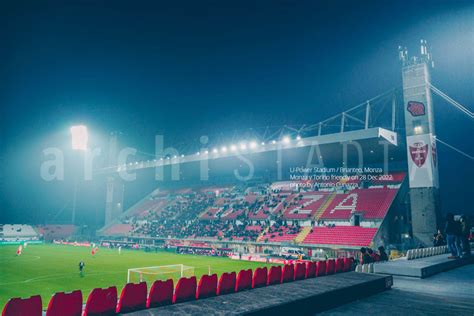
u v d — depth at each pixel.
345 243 41.94
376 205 47.09
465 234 23.34
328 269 16.97
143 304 9.82
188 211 67.81
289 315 10.33
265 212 56.72
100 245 67.38
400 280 17.30
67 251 54.09
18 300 7.75
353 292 13.00
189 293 10.81
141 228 67.88
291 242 45.94
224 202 66.44
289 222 51.81
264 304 10.04
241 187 70.62
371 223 44.41
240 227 55.19
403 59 43.47
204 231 57.44
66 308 8.53
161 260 42.78
